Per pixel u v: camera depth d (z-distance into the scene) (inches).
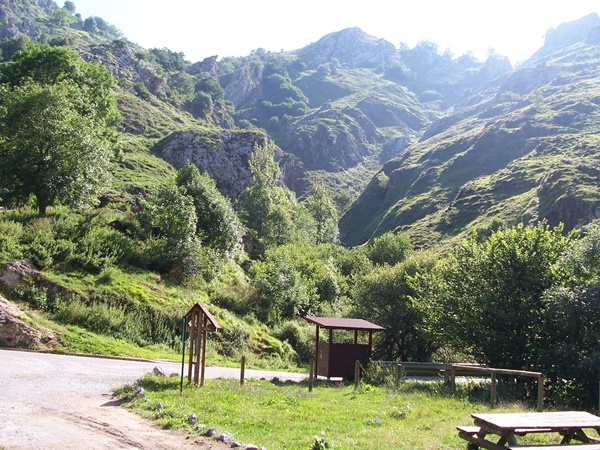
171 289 1190.9
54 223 1168.8
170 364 860.6
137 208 1567.4
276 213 2694.4
